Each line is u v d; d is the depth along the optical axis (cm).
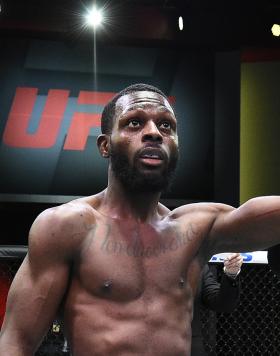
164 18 642
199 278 158
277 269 159
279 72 722
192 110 646
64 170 634
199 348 293
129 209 153
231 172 643
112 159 150
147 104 149
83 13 622
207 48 652
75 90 636
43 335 142
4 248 291
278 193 713
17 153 630
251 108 728
